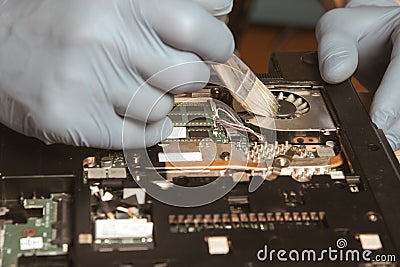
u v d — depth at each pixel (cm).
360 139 48
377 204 43
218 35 46
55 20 45
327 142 49
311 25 107
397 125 53
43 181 45
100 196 44
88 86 45
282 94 52
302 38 110
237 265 40
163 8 45
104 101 46
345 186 45
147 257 40
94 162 46
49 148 46
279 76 53
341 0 66
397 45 57
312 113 50
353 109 50
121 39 45
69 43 45
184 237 41
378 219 43
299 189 45
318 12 105
